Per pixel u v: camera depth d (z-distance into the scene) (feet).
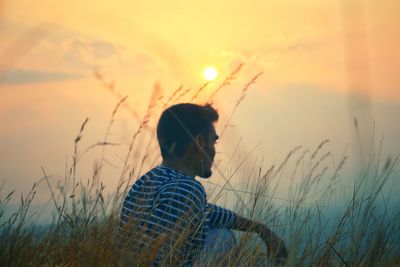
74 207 9.19
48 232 9.31
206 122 9.99
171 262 8.65
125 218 9.76
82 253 8.45
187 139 9.97
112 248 8.16
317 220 9.13
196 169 10.05
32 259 8.85
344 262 8.53
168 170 9.86
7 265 8.53
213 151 10.02
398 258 8.66
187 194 9.29
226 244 9.50
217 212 9.57
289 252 8.82
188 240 9.12
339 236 8.95
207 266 9.01
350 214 8.96
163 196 9.34
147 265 8.04
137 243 8.50
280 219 9.44
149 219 9.27
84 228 9.02
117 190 9.18
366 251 8.75
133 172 9.17
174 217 9.16
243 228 9.57
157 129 10.12
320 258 8.84
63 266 8.79
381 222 8.77
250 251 9.25
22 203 9.20
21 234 9.05
